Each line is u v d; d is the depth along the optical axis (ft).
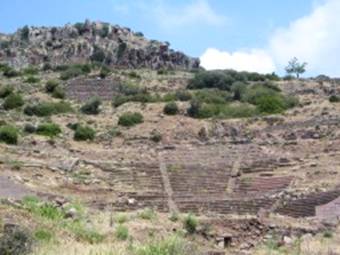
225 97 420.36
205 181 246.27
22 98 402.52
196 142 310.86
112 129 331.77
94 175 239.71
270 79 495.41
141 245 92.22
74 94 440.04
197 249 91.81
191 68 642.63
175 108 363.15
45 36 649.20
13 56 606.96
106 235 108.58
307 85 449.48
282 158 261.85
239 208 196.75
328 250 117.08
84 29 646.74
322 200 192.24
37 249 82.99
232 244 127.34
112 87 447.01
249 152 281.74
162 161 267.59
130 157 275.59
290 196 202.08
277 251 118.52
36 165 229.66
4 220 99.91
